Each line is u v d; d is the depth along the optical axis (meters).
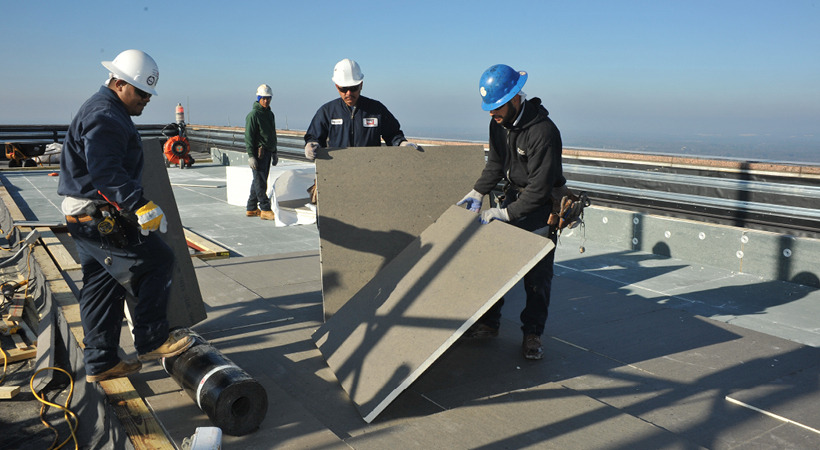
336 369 3.05
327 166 3.96
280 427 2.48
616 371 3.14
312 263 5.46
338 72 4.06
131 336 3.51
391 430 2.46
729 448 2.36
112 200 2.42
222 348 3.43
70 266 4.90
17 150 14.85
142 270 2.62
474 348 3.49
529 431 2.44
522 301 4.52
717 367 3.19
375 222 4.05
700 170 5.71
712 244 5.54
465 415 2.59
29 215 8.40
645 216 6.14
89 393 2.89
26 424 2.84
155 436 2.30
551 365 3.23
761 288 4.84
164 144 15.80
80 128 2.46
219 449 1.79
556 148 3.08
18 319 4.00
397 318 2.98
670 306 4.39
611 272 5.40
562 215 3.30
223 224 7.94
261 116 7.94
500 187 6.57
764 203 5.23
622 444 2.33
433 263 3.15
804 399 2.79
